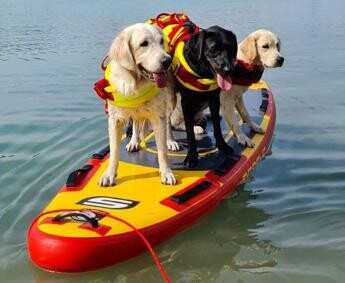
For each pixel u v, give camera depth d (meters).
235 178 3.23
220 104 3.60
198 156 3.38
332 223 2.93
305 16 11.84
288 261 2.62
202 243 2.79
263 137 3.82
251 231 2.90
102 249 2.47
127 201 2.81
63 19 13.13
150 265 2.62
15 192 3.37
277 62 3.57
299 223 2.95
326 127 4.43
